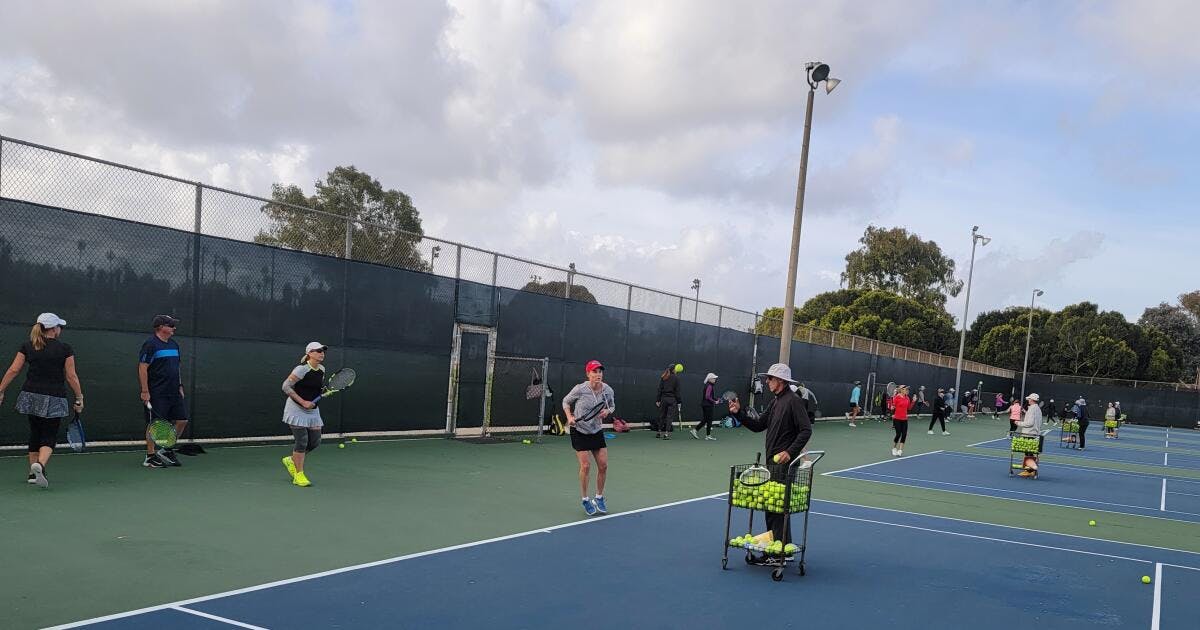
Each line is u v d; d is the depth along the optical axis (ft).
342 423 50.98
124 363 39.70
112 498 29.30
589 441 32.81
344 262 50.60
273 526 27.17
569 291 70.44
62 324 30.25
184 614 18.01
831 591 23.80
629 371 78.64
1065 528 38.29
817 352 118.01
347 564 23.16
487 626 18.53
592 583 22.85
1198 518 45.39
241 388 44.93
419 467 43.01
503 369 63.41
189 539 24.63
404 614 19.02
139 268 40.16
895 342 247.29
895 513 39.29
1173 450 110.01
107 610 17.93
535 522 30.91
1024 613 22.84
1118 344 249.34
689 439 73.87
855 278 310.24
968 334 302.45
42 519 25.50
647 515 34.04
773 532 25.95
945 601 23.54
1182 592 26.55
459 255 59.11
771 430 26.50
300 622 17.99
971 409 167.63
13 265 35.70
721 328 94.68
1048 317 284.61
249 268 45.14
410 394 55.67
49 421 29.91
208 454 41.14
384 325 53.47
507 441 58.90
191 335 42.52
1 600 18.06
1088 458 86.74
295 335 47.83
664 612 20.59
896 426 73.31
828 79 56.95
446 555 24.95
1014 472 64.03
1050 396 217.56
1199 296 386.32
